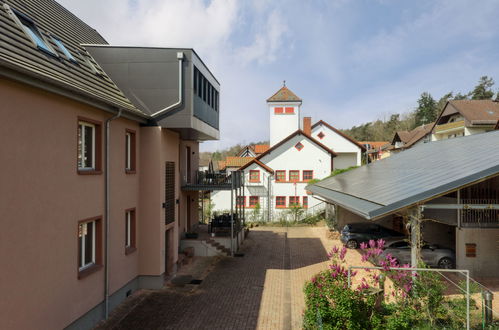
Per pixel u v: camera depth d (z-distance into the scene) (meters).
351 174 24.45
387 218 23.52
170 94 12.73
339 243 21.73
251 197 32.94
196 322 9.89
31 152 7.11
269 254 18.66
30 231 7.05
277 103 38.56
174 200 14.72
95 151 10.04
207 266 16.08
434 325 8.09
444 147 20.03
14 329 6.59
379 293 8.91
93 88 10.04
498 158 11.45
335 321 7.65
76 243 8.71
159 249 12.69
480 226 14.09
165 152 13.28
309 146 33.31
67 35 12.26
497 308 10.25
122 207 11.37
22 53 7.50
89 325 9.34
